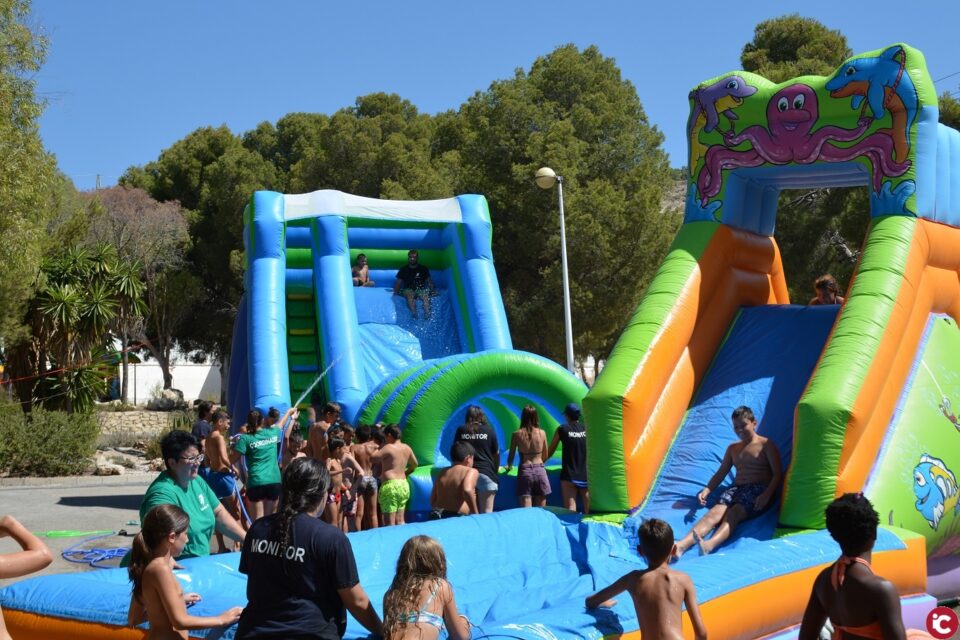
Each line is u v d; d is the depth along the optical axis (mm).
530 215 30188
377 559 7262
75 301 22688
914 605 6809
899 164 8828
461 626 4371
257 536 4203
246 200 40094
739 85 9664
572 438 10305
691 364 9297
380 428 10453
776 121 9422
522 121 31406
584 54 34156
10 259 19312
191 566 6016
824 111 9148
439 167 35812
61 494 16219
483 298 14469
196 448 6105
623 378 8594
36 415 19016
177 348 50438
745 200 10125
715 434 8828
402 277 15141
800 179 10039
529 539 8117
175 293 40938
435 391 11180
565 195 29891
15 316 21547
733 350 9633
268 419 9633
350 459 9852
